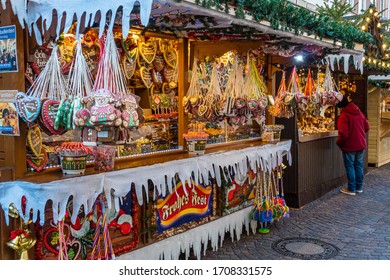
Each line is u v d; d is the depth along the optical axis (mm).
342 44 5621
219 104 4906
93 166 3580
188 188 4605
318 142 7660
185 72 4824
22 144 3143
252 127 6254
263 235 5598
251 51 5426
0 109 3191
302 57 6074
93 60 3932
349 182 7930
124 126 3064
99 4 2873
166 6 3168
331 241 5355
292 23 4414
